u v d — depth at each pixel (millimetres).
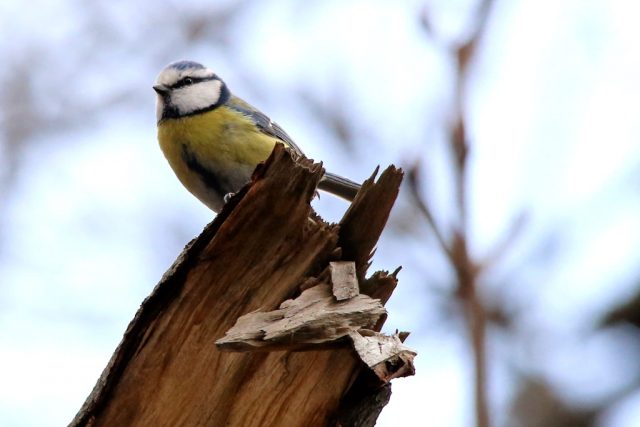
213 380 7621
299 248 7547
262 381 7621
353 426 7562
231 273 7547
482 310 9656
